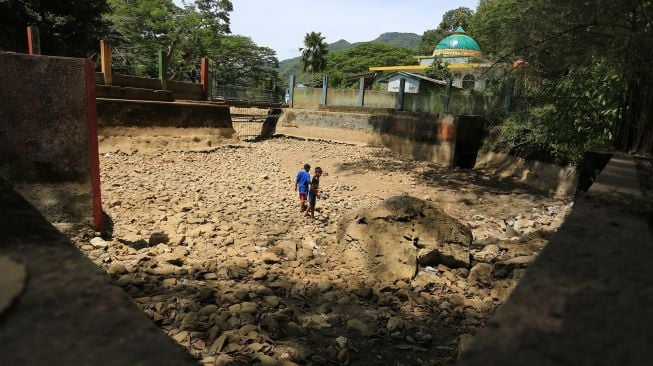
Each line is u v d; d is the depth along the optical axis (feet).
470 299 18.79
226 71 204.85
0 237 5.08
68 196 20.99
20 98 19.48
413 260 21.16
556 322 4.09
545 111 35.27
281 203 35.24
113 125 47.42
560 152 38.14
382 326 16.10
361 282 19.74
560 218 30.25
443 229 23.08
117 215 27.27
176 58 166.20
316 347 14.23
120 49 123.65
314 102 74.90
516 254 22.89
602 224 7.23
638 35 20.11
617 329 3.93
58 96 20.16
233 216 30.04
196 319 14.53
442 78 95.30
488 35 36.55
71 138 20.71
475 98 54.29
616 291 4.72
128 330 3.72
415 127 56.39
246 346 13.41
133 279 17.16
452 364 13.78
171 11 166.20
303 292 18.52
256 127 84.33
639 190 10.02
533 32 28.66
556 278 5.08
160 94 56.34
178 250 21.66
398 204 23.17
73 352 3.34
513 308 4.36
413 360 14.06
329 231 28.17
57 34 79.71
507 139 46.29
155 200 31.78
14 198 6.26
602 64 27.48
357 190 42.06
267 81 217.56
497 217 33.37
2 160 19.48
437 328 16.39
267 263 21.49
